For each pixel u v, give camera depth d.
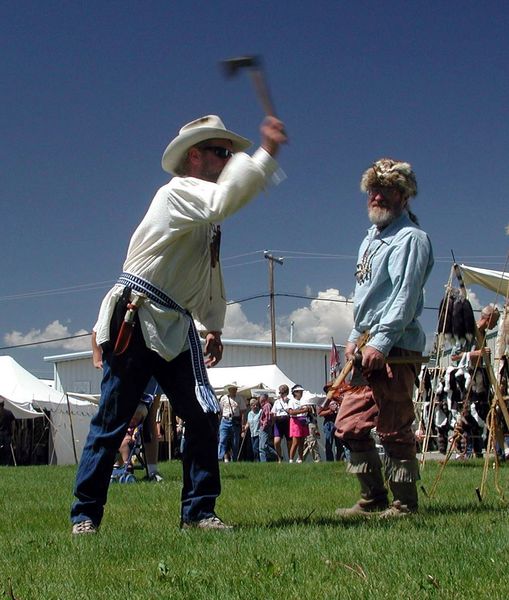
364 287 5.14
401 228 5.04
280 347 39.75
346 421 5.36
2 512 5.90
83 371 38.72
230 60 4.20
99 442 4.54
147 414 10.51
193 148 4.67
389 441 5.02
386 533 3.97
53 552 3.84
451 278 9.02
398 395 4.99
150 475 10.61
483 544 3.50
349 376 5.36
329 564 3.20
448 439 10.98
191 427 4.62
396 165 5.04
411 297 4.87
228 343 39.69
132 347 4.52
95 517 4.57
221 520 4.69
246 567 3.23
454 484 7.16
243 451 25.19
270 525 4.68
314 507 5.83
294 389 21.19
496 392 5.98
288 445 22.36
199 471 4.61
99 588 3.02
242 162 4.26
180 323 4.57
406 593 2.71
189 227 4.46
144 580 3.11
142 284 4.52
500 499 5.82
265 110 4.27
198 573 3.11
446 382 10.48
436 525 4.24
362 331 5.21
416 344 5.05
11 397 25.42
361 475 5.40
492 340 10.03
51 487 8.47
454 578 2.91
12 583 3.12
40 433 26.34
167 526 4.75
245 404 26.67
